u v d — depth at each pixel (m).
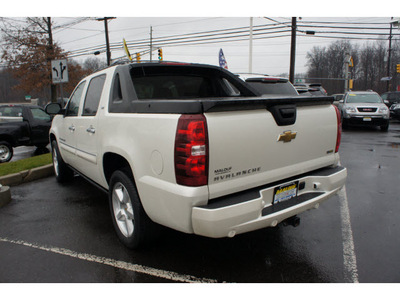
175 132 2.41
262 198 2.61
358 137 12.21
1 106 9.31
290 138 2.90
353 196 5.09
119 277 2.84
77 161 4.54
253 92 4.38
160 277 2.84
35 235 3.73
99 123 3.56
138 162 2.81
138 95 3.78
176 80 4.13
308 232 3.74
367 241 3.50
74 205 4.75
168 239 3.55
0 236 3.72
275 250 3.30
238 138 2.52
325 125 3.30
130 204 3.23
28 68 26.41
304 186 3.18
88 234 3.74
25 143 8.99
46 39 26.97
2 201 4.74
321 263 3.05
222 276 2.85
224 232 2.41
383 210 4.45
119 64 3.71
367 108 13.96
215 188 2.44
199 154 2.32
